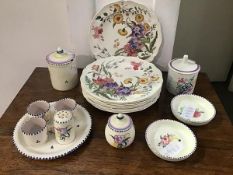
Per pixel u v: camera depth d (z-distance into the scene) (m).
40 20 1.04
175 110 0.83
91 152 0.72
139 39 0.97
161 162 0.69
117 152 0.72
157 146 0.73
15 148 0.72
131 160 0.70
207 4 1.31
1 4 1.00
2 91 1.28
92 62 0.99
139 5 0.89
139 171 0.67
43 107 0.79
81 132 0.77
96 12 0.94
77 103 0.89
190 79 0.86
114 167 0.68
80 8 0.91
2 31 1.07
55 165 0.68
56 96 0.91
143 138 0.76
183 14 1.34
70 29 0.96
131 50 0.99
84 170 0.67
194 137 0.73
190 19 1.36
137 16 0.92
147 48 0.97
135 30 0.95
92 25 0.93
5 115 0.83
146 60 0.97
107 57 0.96
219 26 1.40
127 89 0.83
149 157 0.70
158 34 0.94
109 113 0.85
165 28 0.94
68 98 0.85
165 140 0.75
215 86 1.64
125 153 0.71
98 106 0.81
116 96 0.80
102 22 0.93
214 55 1.52
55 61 0.87
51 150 0.71
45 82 0.99
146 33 0.95
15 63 1.18
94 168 0.67
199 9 1.33
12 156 0.70
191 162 0.69
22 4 0.99
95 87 0.84
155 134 0.77
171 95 0.92
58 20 1.03
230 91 1.63
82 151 0.72
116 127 0.69
